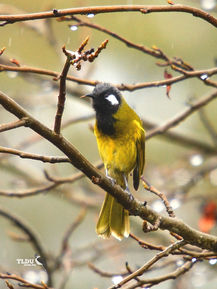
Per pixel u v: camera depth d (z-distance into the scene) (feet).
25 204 50.37
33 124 18.71
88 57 17.69
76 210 50.78
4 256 45.91
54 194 44.55
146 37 49.70
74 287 44.42
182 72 26.13
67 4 48.60
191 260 23.48
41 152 51.75
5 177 51.83
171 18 50.42
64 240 35.32
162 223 22.16
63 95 18.53
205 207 33.12
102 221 26.66
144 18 50.21
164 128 33.50
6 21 19.77
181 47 49.73
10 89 50.26
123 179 29.58
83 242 49.34
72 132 50.42
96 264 45.11
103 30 26.61
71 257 38.42
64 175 51.08
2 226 47.24
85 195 46.19
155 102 51.42
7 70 24.85
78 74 41.42
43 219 50.21
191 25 50.26
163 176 44.34
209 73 26.25
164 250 21.95
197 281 37.55
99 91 29.04
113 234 26.45
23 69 25.08
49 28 39.83
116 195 21.56
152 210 22.27
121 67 49.52
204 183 48.16
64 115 52.03
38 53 51.21
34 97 43.11
